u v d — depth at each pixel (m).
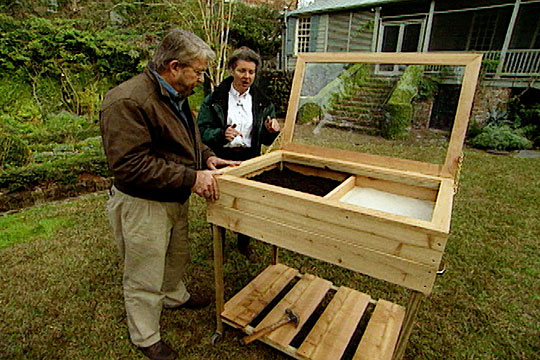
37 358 1.54
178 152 1.37
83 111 6.60
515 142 6.18
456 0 8.59
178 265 1.72
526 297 2.04
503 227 2.94
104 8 8.97
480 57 1.32
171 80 1.26
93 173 3.58
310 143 1.79
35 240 2.53
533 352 1.65
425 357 1.61
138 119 1.18
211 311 1.89
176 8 8.09
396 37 9.95
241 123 2.04
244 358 1.59
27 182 3.12
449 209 1.05
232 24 8.98
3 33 5.87
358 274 2.27
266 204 1.23
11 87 5.93
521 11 8.39
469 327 1.80
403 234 0.96
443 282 2.17
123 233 1.40
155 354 1.55
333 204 1.08
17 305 1.86
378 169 1.50
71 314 1.81
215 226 1.47
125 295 1.53
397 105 1.50
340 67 1.66
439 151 1.42
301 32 11.27
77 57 6.55
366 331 1.62
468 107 1.34
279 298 2.05
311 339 1.54
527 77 7.33
